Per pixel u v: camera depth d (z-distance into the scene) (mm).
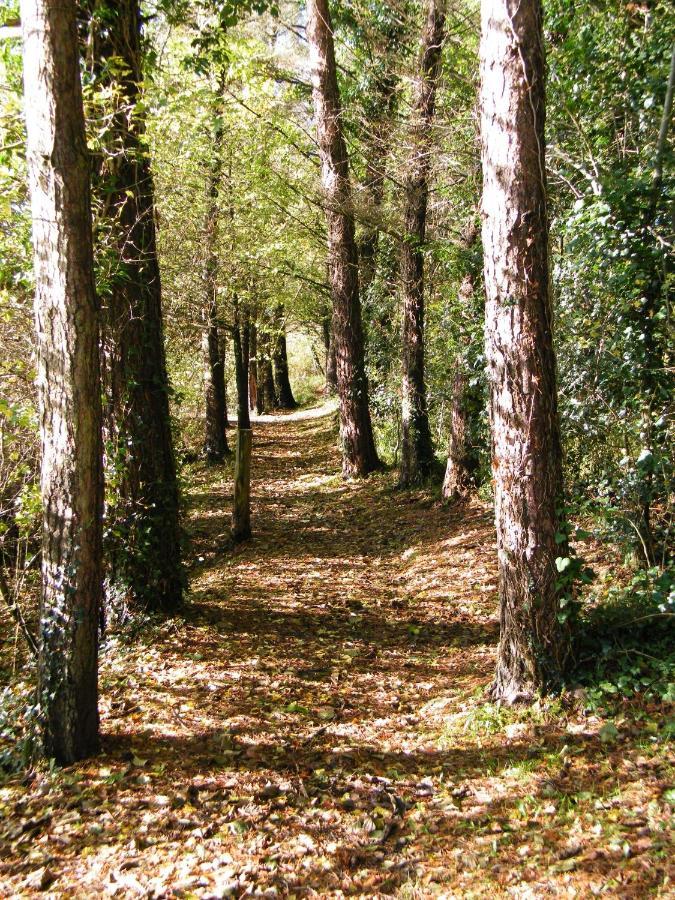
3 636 6316
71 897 3057
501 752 3930
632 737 3691
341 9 12578
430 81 9742
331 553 9484
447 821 3467
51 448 3887
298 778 3965
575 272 5621
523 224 3943
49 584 3977
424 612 6871
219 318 16094
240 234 14469
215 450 18031
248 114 12789
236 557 9680
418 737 4359
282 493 13797
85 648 4035
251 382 32094
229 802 3719
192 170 12852
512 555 4215
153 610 6281
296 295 17406
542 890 2824
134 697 4949
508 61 3855
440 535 9195
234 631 6309
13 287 5418
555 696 4164
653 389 5004
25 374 5293
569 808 3318
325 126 12102
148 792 3801
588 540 6422
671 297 4785
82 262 3773
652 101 5195
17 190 5188
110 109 5395
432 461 11844
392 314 14469
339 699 5047
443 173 9820
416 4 10617
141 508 6145
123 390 5984
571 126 6312
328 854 3316
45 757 4070
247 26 12516
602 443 5547
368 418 13516
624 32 5836
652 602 4293
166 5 6910
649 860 2801
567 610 4180
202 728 4539
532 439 4059
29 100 3645
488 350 4191
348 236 12953
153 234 6312
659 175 4578
